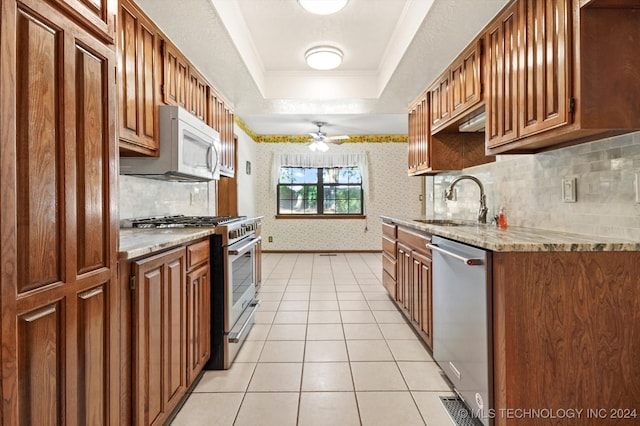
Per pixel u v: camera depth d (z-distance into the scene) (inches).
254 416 68.4
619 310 56.6
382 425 65.6
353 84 159.8
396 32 119.8
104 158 45.4
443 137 131.5
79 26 40.5
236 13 105.4
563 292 56.6
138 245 55.7
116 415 47.6
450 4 83.2
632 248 56.0
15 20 31.3
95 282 43.4
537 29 66.0
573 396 56.6
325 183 281.1
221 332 88.0
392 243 138.6
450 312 76.1
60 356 37.0
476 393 63.4
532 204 88.3
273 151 275.3
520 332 56.3
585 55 55.4
